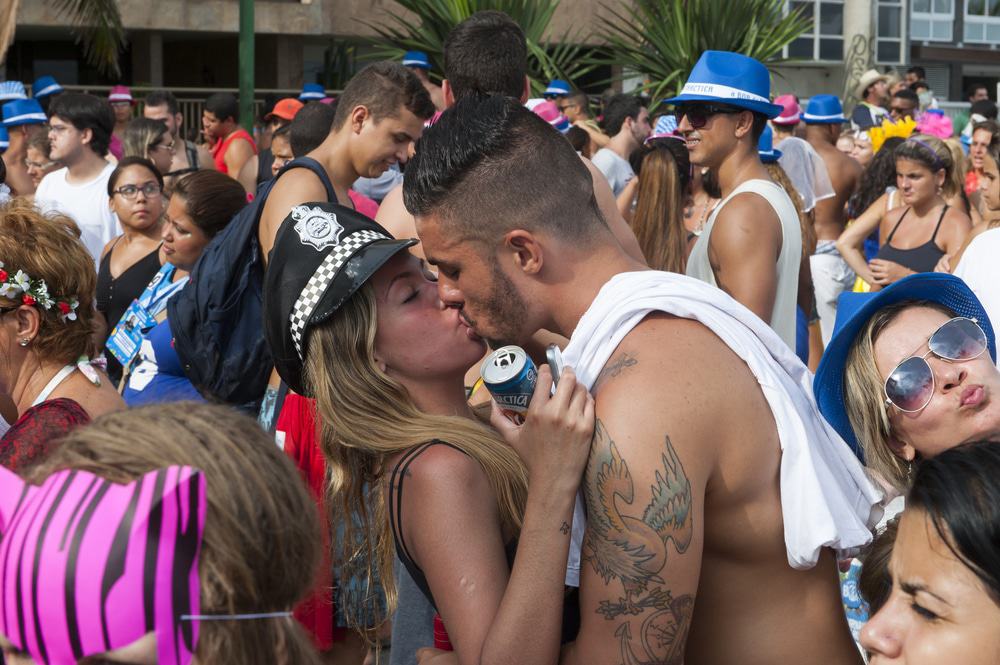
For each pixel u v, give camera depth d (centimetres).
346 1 1789
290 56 1833
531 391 177
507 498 194
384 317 211
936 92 2398
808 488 163
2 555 103
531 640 165
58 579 99
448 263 180
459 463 190
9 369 245
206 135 1025
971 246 339
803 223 491
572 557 174
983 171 428
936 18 2342
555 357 168
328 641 288
